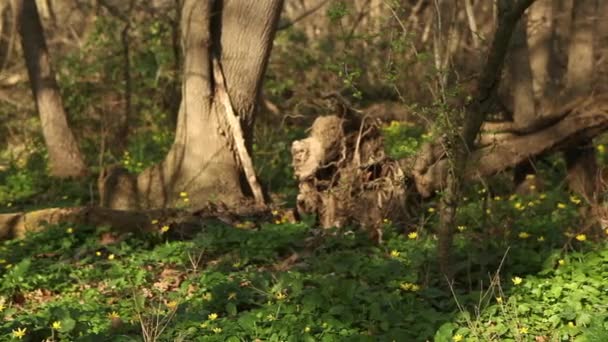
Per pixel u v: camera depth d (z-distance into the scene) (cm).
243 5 1593
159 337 901
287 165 2006
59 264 1228
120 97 2491
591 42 1553
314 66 2600
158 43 2542
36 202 1923
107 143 2436
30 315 994
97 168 2231
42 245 1345
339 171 1380
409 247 1211
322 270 1118
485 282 1025
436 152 1361
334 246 1270
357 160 1373
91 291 1123
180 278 1180
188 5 1606
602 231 1167
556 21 1734
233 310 973
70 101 2450
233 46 1605
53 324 919
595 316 853
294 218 1417
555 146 1421
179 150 1650
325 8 2869
